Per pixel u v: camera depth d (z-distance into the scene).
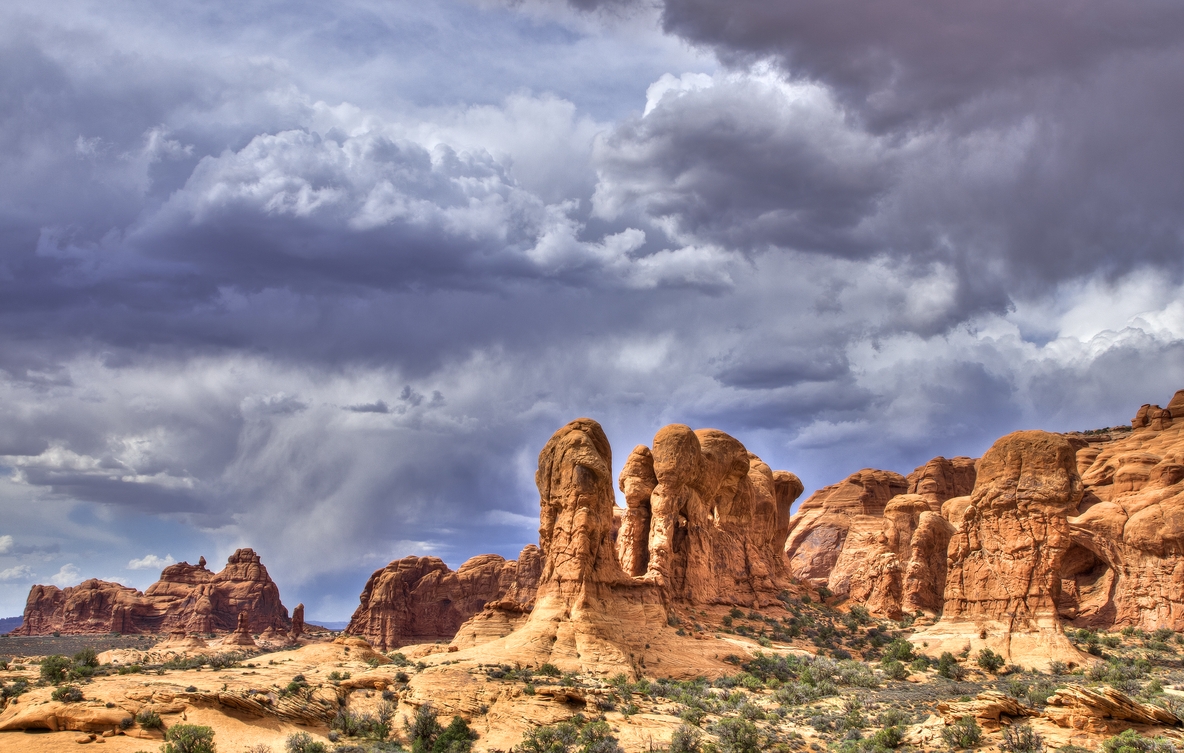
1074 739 65.62
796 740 73.06
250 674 90.81
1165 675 89.69
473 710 77.94
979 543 101.12
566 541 95.50
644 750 71.31
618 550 115.56
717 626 108.94
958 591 102.00
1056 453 98.44
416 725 76.69
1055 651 92.56
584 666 87.12
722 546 120.94
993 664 92.38
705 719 77.56
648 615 98.50
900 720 75.56
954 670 93.38
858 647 111.56
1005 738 66.62
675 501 113.81
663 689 85.25
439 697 79.69
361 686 88.19
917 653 100.50
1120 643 106.62
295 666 99.19
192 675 89.25
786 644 108.12
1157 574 115.81
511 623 102.62
